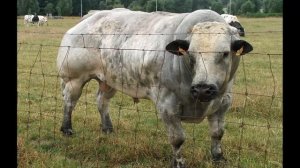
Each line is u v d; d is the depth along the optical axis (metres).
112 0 60.50
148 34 6.47
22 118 8.68
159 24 6.46
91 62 7.48
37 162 6.23
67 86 7.85
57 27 42.06
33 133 7.84
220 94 5.87
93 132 8.01
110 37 7.15
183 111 6.07
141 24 6.84
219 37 5.37
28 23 46.09
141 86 6.63
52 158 6.56
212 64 5.27
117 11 7.71
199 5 59.28
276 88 11.39
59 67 7.88
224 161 6.46
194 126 8.13
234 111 9.28
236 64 5.84
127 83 6.89
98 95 8.10
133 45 6.66
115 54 6.97
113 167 6.36
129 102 10.41
